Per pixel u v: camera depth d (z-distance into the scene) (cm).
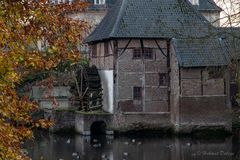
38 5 1135
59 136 4653
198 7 6512
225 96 4675
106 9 6738
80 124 4716
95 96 4950
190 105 4638
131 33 4738
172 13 4900
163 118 4806
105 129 4772
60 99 5422
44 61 1161
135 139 4444
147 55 4812
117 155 3562
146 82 4803
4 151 1114
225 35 2253
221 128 4669
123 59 4772
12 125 1165
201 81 4650
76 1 1225
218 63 4591
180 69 4616
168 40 4803
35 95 4862
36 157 3438
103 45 5072
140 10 4903
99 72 5159
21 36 1109
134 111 4775
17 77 1112
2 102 1123
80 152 3688
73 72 5325
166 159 3381
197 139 4438
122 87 4766
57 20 1156
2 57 1073
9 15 1105
